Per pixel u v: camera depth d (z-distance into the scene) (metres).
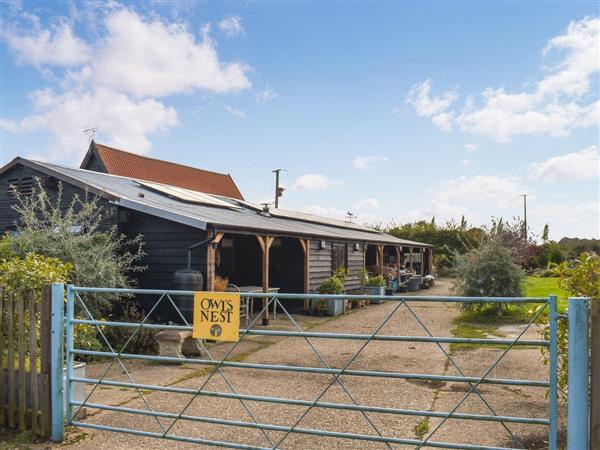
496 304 13.07
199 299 4.28
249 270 17.02
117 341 9.13
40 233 9.93
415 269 31.44
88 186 11.78
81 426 4.78
